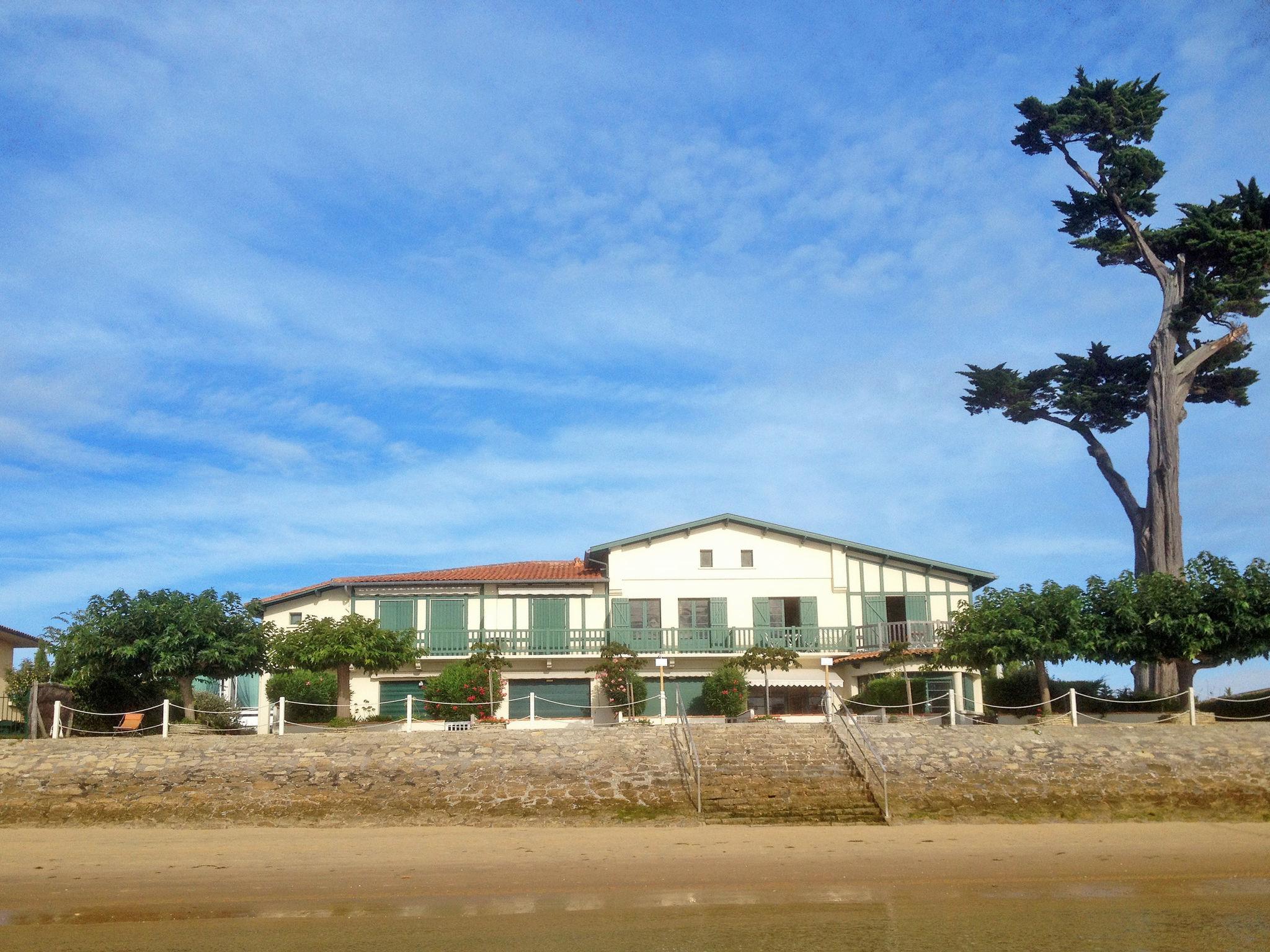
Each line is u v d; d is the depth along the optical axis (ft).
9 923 56.90
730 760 88.22
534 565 163.94
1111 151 136.36
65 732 93.56
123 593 103.14
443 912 59.00
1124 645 104.68
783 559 152.35
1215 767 89.35
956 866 69.51
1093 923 57.62
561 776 85.15
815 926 56.65
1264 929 56.49
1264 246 127.65
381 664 115.75
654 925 56.59
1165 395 133.28
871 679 141.69
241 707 123.24
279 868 67.56
